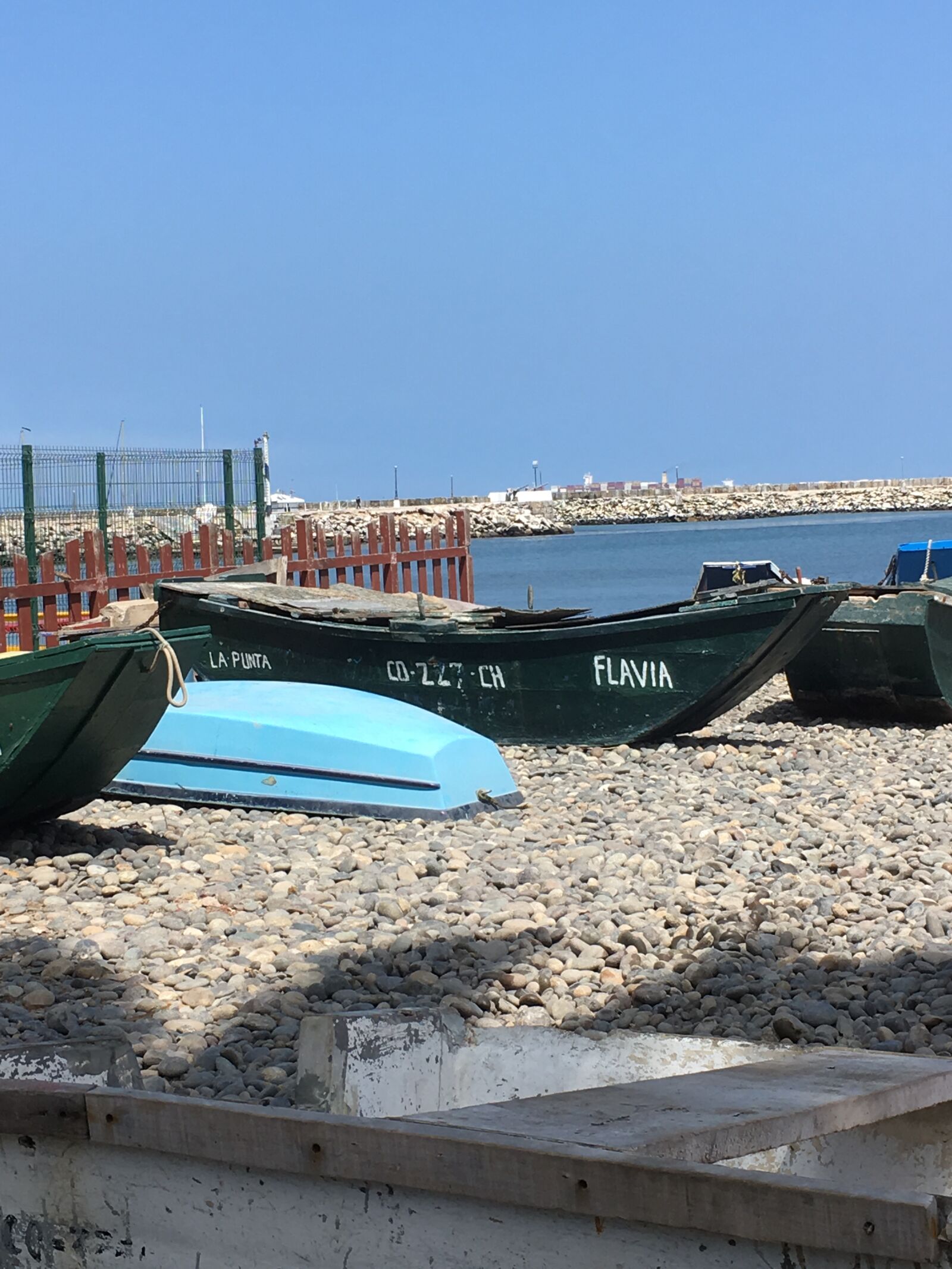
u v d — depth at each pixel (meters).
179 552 22.16
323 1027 4.73
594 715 13.53
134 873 8.92
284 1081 5.70
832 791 11.62
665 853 9.59
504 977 7.01
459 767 10.77
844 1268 2.66
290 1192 3.14
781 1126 3.64
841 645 15.37
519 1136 3.07
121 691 9.11
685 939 7.71
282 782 10.88
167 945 7.58
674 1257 2.82
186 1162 3.23
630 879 8.88
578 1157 2.87
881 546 82.19
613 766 12.96
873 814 10.70
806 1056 4.62
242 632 14.98
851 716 16.12
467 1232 2.99
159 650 9.06
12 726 8.95
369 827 10.36
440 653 14.00
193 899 8.48
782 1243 2.71
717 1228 2.76
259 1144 3.14
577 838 10.01
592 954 7.39
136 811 11.05
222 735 11.08
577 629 13.34
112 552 21.44
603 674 13.40
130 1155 3.29
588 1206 2.87
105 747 9.48
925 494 152.38
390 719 11.05
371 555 24.64
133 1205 3.30
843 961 7.24
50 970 7.08
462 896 8.53
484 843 9.77
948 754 13.59
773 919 8.05
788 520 145.75
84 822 10.52
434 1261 3.03
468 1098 5.09
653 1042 4.96
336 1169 3.08
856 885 8.77
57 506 20.84
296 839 10.05
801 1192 2.68
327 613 14.55
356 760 10.68
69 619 18.89
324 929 8.04
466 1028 5.18
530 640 13.56
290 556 22.72
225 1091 5.59
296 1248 3.15
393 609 15.15
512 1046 5.09
